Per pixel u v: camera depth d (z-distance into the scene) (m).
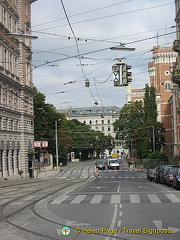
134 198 20.09
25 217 14.33
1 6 43.59
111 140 132.88
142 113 89.25
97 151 139.25
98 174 59.28
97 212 15.05
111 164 81.44
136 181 39.66
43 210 16.14
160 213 14.50
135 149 83.00
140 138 79.06
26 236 10.84
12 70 48.47
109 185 31.98
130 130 88.12
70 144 94.00
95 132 125.94
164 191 24.56
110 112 166.12
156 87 95.75
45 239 10.37
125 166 84.06
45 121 78.56
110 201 18.84
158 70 95.69
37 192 25.84
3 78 43.62
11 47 47.59
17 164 49.78
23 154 51.19
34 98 76.06
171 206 16.61
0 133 42.94
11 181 40.53
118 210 15.45
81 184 34.44
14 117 48.75
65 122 104.25
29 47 54.78
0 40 43.50
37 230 11.65
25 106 52.75
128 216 13.83
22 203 19.06
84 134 121.19
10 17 47.69
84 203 18.33
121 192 24.00
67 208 16.59
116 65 23.44
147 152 77.88
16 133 49.28
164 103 94.06
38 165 62.88
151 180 39.38
